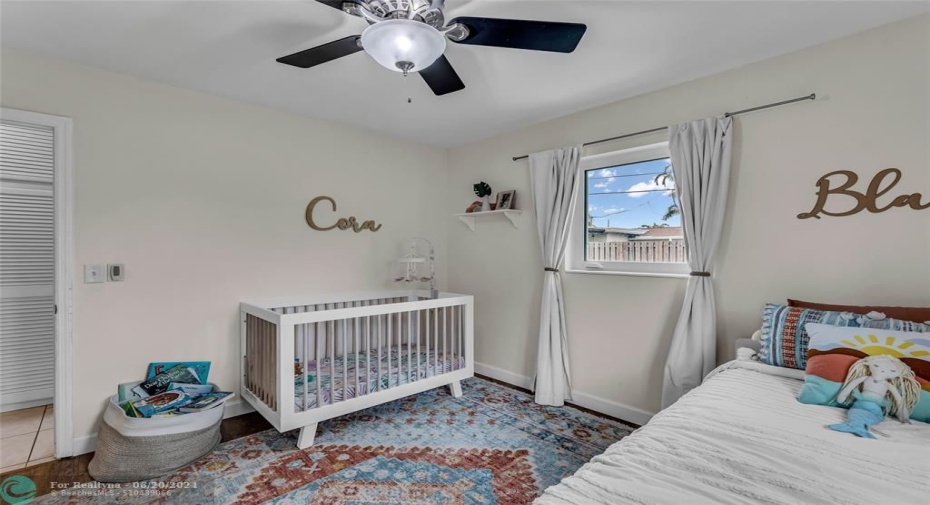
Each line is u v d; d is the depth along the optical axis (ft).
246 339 9.12
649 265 8.88
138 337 7.93
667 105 8.34
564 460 7.21
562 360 9.87
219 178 8.91
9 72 6.73
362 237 11.34
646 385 8.66
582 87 8.34
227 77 7.91
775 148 7.06
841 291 6.43
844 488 3.17
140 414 6.93
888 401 4.63
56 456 7.16
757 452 3.78
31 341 9.84
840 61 6.44
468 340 10.63
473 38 4.99
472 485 6.43
